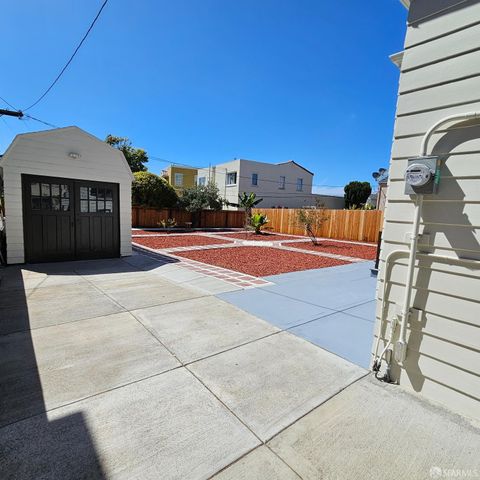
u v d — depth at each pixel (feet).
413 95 6.18
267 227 54.70
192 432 5.17
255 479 4.27
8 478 4.16
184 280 16.35
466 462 4.66
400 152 6.47
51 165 19.54
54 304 11.90
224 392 6.37
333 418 5.63
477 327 5.59
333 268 21.16
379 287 7.13
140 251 27.04
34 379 6.69
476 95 5.32
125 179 22.79
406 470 4.50
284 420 5.55
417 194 5.99
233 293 14.07
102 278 16.44
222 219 65.67
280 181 84.48
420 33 6.01
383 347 7.14
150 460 4.55
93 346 8.38
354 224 42.19
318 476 4.35
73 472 4.29
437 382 6.18
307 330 9.88
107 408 5.74
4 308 11.36
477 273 5.51
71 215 20.77
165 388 6.46
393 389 6.63
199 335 9.29
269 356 8.05
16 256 19.10
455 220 5.73
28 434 5.00
